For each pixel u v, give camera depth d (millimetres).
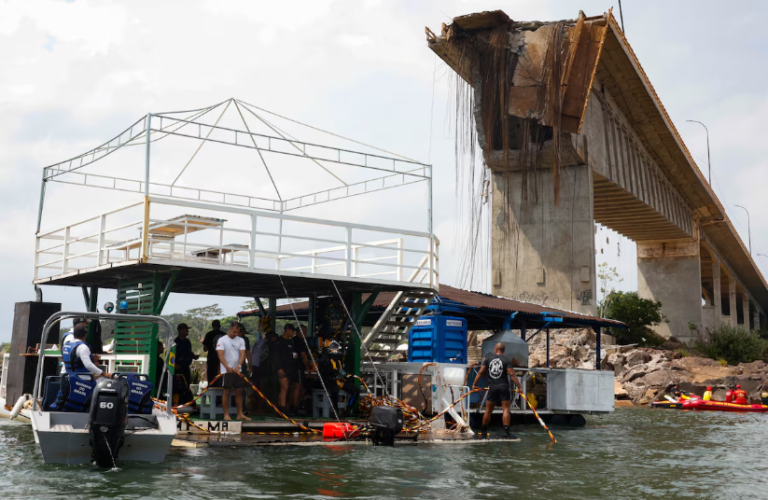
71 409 9992
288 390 16078
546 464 11148
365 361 17672
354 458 10867
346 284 16078
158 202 12914
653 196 52094
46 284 16938
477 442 14039
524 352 18641
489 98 37156
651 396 32656
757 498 8633
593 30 35438
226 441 11883
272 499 7680
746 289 104250
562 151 37750
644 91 42500
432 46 37969
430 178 16812
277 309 23484
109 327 41031
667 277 69000
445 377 16047
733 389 31016
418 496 8102
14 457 10156
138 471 9117
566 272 38406
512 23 36938
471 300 20469
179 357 15203
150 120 13383
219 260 13609
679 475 10375
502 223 40281
